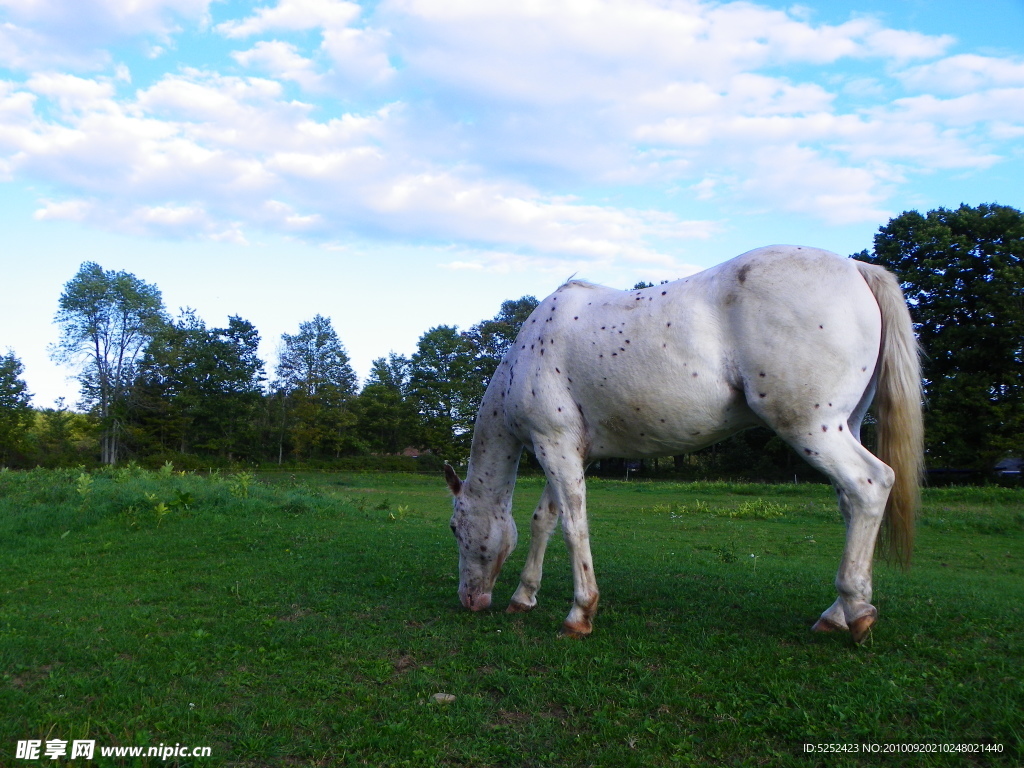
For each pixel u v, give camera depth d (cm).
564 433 452
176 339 5178
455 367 5447
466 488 529
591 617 436
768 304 387
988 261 3012
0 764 275
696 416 413
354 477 3756
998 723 286
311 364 5747
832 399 384
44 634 441
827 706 310
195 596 555
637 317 423
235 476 1565
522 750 291
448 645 422
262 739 297
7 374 4631
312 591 567
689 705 321
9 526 867
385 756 287
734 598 526
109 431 4819
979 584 713
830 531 1223
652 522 1359
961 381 2900
